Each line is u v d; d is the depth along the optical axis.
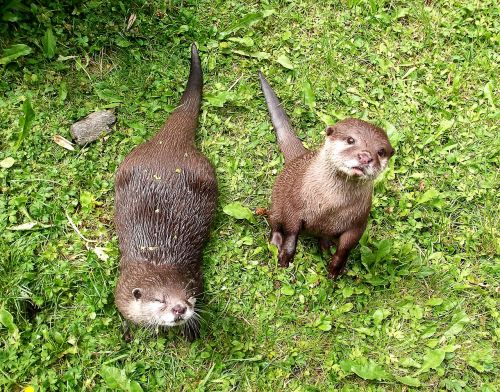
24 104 1.17
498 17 1.48
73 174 1.20
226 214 1.21
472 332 1.15
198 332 1.10
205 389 1.06
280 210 1.17
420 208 1.26
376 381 1.09
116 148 1.24
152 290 1.04
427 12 1.46
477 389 1.10
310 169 1.12
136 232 1.10
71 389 1.03
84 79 1.30
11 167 1.20
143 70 1.33
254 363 1.09
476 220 1.25
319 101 1.35
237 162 1.26
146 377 1.06
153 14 1.38
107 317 1.09
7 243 1.13
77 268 1.12
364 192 1.10
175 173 1.14
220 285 1.15
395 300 1.16
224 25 1.40
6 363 1.04
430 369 1.11
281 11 1.44
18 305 1.08
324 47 1.40
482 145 1.33
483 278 1.20
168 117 1.26
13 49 1.27
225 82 1.35
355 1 1.45
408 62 1.42
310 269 1.18
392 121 1.34
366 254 1.18
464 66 1.42
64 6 1.34
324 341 1.12
